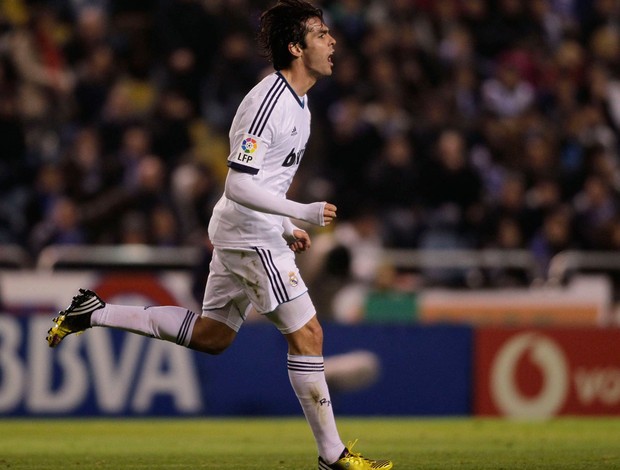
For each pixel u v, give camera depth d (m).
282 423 30.08
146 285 36.16
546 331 33.34
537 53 54.00
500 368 33.03
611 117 52.97
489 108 50.41
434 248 42.88
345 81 46.69
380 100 46.91
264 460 21.00
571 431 28.78
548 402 33.22
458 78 50.16
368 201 43.25
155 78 46.78
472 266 40.91
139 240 38.25
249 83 46.06
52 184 39.88
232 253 17.50
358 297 36.84
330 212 16.77
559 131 50.75
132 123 42.75
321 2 49.41
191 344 18.36
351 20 49.25
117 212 39.25
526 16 54.75
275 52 17.66
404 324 32.56
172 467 19.80
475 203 44.41
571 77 53.94
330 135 44.94
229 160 17.03
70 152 40.69
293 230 18.25
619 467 20.17
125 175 40.91
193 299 34.66
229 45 46.00
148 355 30.47
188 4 46.72
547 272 42.38
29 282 35.81
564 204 46.88
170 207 39.56
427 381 32.56
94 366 30.05
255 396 31.27
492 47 53.69
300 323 17.30
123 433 26.91
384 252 40.25
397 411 32.31
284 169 17.70
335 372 31.89
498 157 47.75
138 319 18.23
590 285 41.12
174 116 43.25
